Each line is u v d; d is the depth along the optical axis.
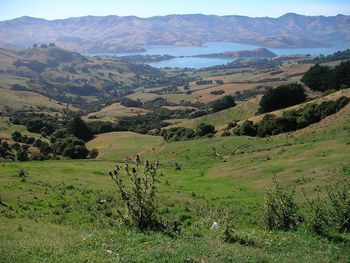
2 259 12.20
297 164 47.38
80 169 57.28
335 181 35.50
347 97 85.31
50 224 26.45
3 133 147.50
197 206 32.19
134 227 15.80
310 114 84.81
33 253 13.00
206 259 12.56
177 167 66.31
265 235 17.33
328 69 138.38
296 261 13.54
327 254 14.72
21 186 39.62
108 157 104.12
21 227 22.30
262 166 51.91
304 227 18.45
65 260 12.10
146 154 91.62
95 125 162.88
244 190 41.41
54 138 135.62
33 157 110.00
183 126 140.88
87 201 34.78
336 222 18.39
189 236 15.70
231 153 72.06
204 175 55.59
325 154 49.38
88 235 15.39
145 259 12.27
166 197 37.56
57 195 36.84
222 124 131.12
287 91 121.00
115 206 32.00
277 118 87.69
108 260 11.95
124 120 187.00
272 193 20.45
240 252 13.69
